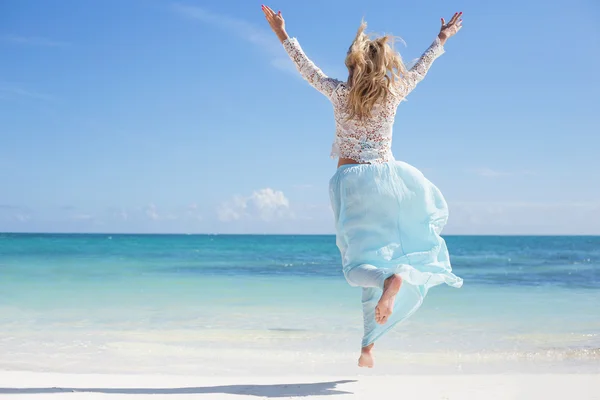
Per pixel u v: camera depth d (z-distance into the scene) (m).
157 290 9.56
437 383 3.46
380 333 3.25
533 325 6.14
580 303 8.08
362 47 3.23
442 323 6.24
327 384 3.42
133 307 7.43
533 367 4.27
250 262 19.67
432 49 3.47
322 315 6.80
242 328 5.88
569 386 3.40
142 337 5.36
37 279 11.27
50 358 4.43
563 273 14.88
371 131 3.27
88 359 4.41
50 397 2.97
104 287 9.95
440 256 3.29
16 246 31.31
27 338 5.26
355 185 3.18
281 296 8.77
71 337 5.33
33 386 3.24
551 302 8.18
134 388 3.24
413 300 3.23
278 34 3.57
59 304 7.66
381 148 3.29
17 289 9.48
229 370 4.08
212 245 42.28
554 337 5.46
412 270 2.92
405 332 5.69
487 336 5.49
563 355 4.68
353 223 3.18
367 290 3.31
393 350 4.83
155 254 25.34
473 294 9.23
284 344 5.07
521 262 21.61
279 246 41.59
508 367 4.26
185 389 3.23
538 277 13.37
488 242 60.28
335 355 4.63
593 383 3.48
